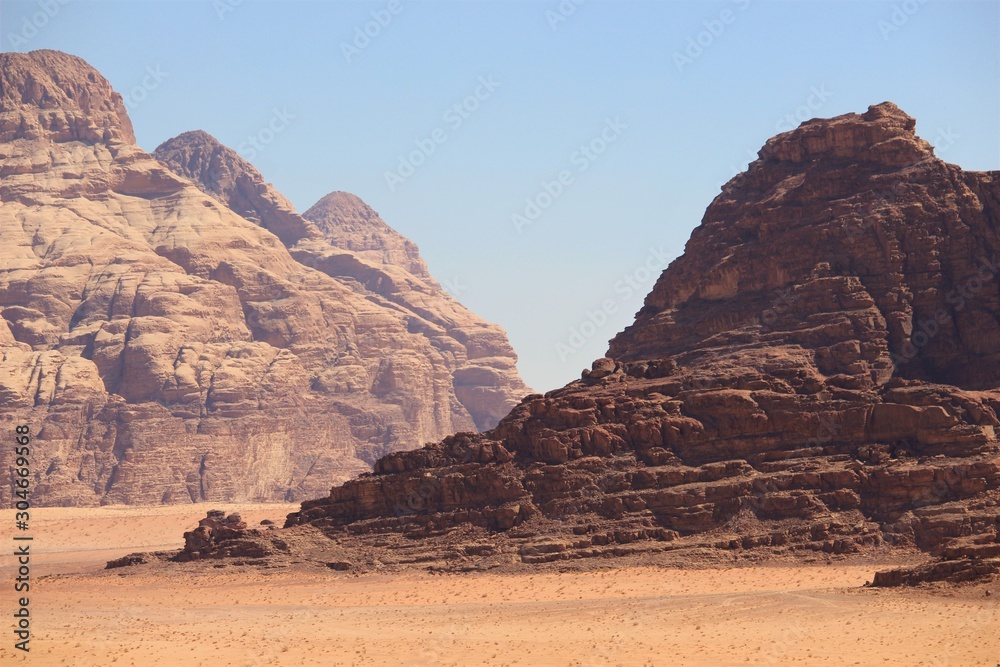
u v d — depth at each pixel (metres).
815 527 161.50
